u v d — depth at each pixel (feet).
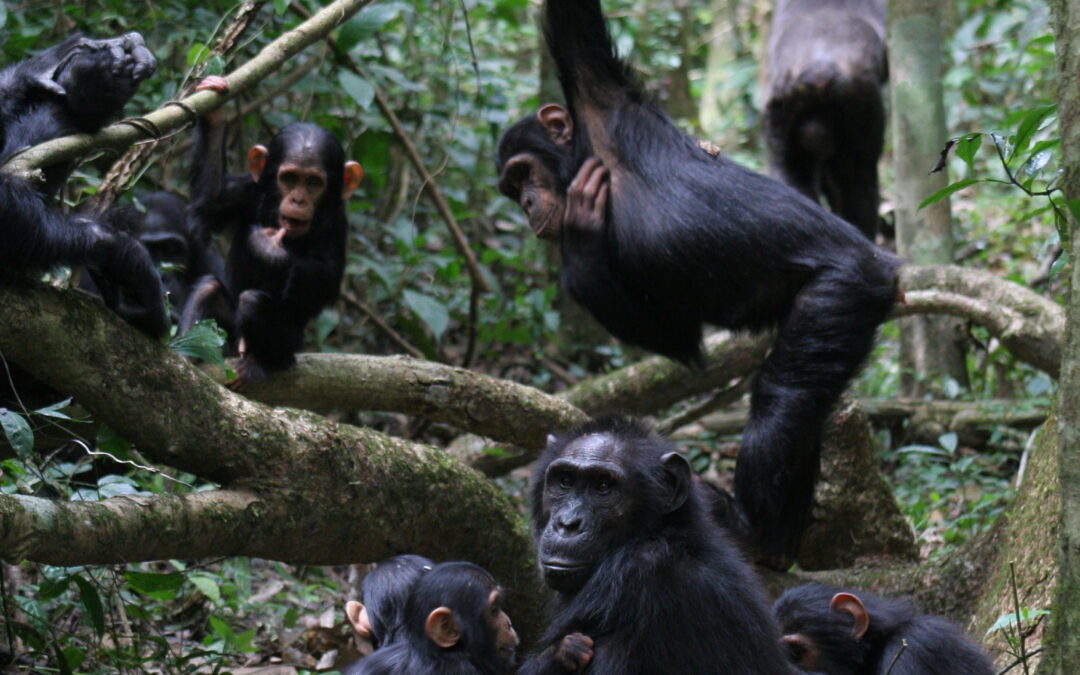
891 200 76.18
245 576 40.01
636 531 26.58
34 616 31.01
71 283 29.35
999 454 52.34
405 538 33.09
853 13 56.85
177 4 50.80
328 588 43.32
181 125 31.19
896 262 36.22
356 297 59.77
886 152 87.71
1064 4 21.71
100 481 31.01
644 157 37.24
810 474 36.04
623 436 27.55
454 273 55.93
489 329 59.00
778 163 55.93
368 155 56.70
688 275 36.04
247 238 39.19
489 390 38.83
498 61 78.43
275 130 54.85
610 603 25.68
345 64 50.67
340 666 37.04
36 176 27.45
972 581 36.06
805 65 53.36
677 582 25.48
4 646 34.24
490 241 66.33
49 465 32.78
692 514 27.27
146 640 34.73
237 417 30.07
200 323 30.50
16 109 29.66
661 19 91.76
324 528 31.27
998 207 75.36
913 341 57.93
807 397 34.63
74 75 29.53
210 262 50.90
